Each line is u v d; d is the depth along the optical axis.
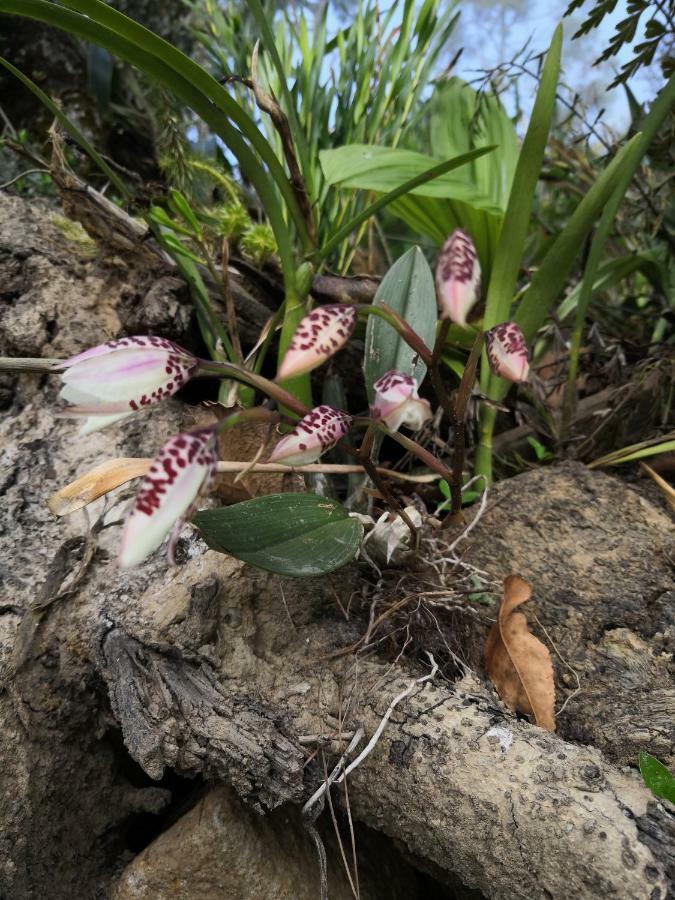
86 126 0.50
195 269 0.31
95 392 0.14
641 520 0.26
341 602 0.22
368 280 0.33
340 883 0.22
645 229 0.38
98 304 0.31
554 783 0.17
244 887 0.21
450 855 0.18
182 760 0.19
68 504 0.22
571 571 0.25
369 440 0.18
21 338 0.29
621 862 0.15
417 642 0.22
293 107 0.31
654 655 0.23
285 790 0.19
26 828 0.22
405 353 0.25
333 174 0.31
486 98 0.38
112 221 0.31
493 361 0.15
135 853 0.25
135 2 0.56
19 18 0.49
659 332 0.40
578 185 0.43
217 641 0.21
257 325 0.34
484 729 0.18
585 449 0.31
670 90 0.27
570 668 0.23
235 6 0.43
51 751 0.23
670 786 0.15
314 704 0.20
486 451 0.30
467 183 0.33
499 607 0.24
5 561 0.25
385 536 0.22
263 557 0.18
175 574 0.23
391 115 0.38
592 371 0.36
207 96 0.22
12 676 0.23
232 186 0.35
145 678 0.20
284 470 0.23
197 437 0.13
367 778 0.19
